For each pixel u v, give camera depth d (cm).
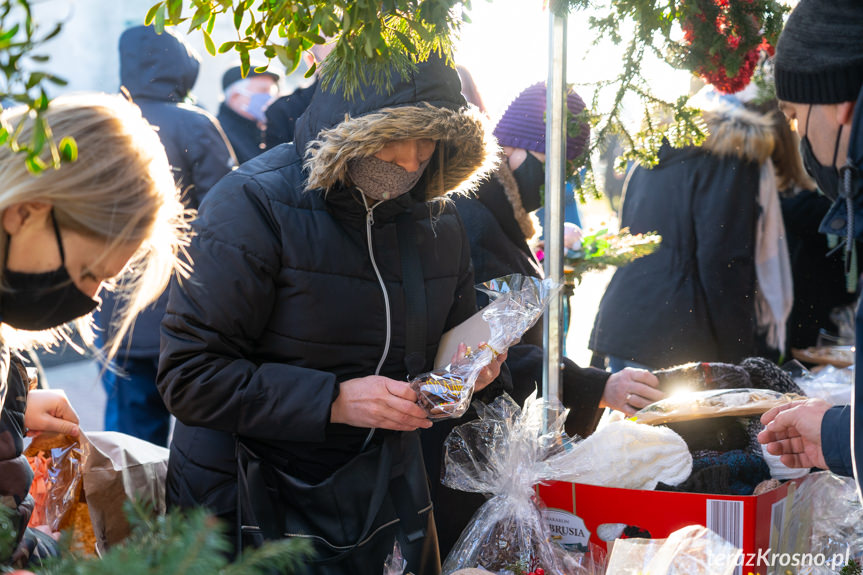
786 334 321
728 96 301
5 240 99
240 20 124
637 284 314
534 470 163
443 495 202
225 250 154
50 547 141
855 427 120
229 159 327
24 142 97
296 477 163
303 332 160
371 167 156
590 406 202
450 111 155
